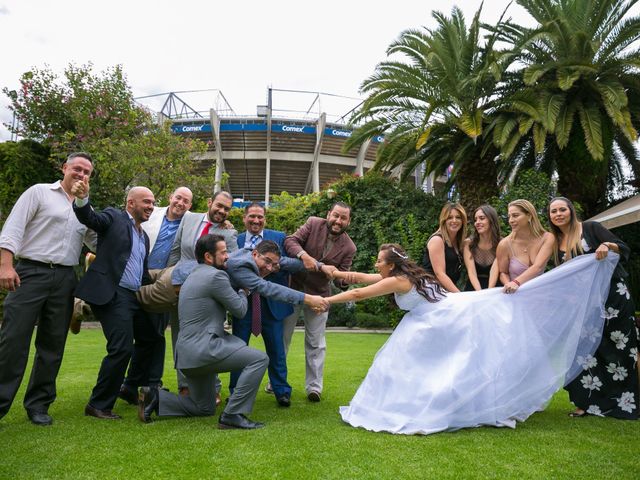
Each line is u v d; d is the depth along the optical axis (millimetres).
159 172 14156
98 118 15125
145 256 3719
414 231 11797
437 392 2977
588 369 3455
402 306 3428
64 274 3236
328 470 2221
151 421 3168
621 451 2523
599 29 11422
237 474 2166
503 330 3207
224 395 4207
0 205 13469
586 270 3461
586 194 12805
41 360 3182
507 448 2566
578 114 11070
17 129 15953
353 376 4934
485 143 11523
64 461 2338
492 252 4043
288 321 4160
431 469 2238
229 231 4133
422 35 11680
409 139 12484
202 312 3143
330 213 4266
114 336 3320
